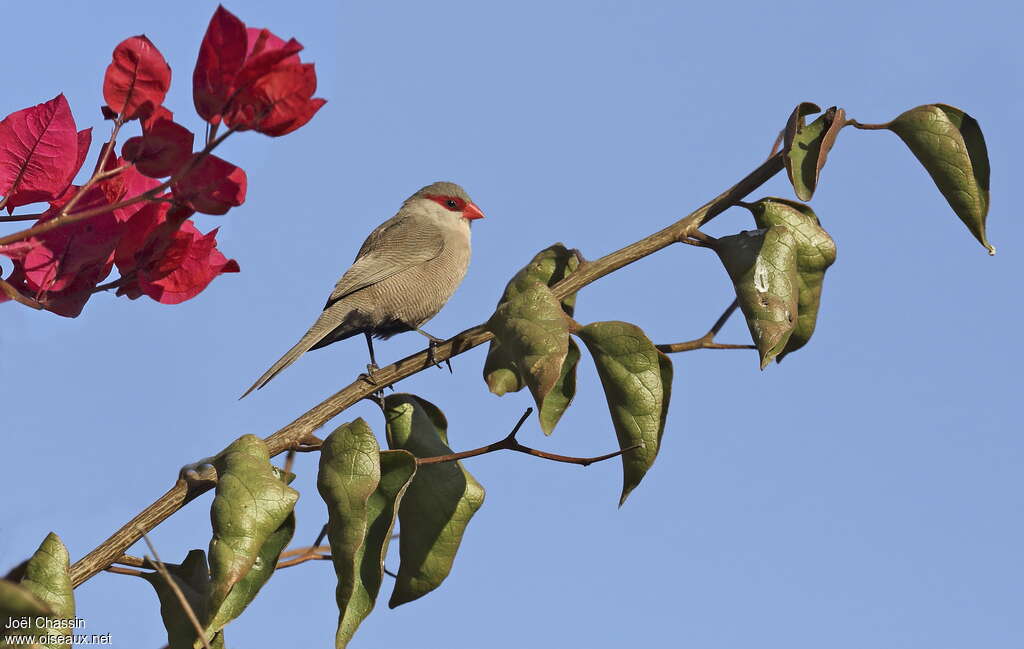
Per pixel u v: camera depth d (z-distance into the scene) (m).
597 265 6.45
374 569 5.46
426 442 6.41
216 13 4.27
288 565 5.74
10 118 5.09
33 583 4.88
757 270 6.18
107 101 4.70
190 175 4.47
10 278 5.04
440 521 6.06
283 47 4.37
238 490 5.13
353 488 5.33
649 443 5.86
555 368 5.53
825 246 6.66
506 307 5.83
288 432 5.95
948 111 6.39
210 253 5.37
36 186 5.11
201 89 4.36
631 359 5.91
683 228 6.58
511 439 5.77
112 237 5.17
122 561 5.42
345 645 5.33
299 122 4.41
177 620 5.38
